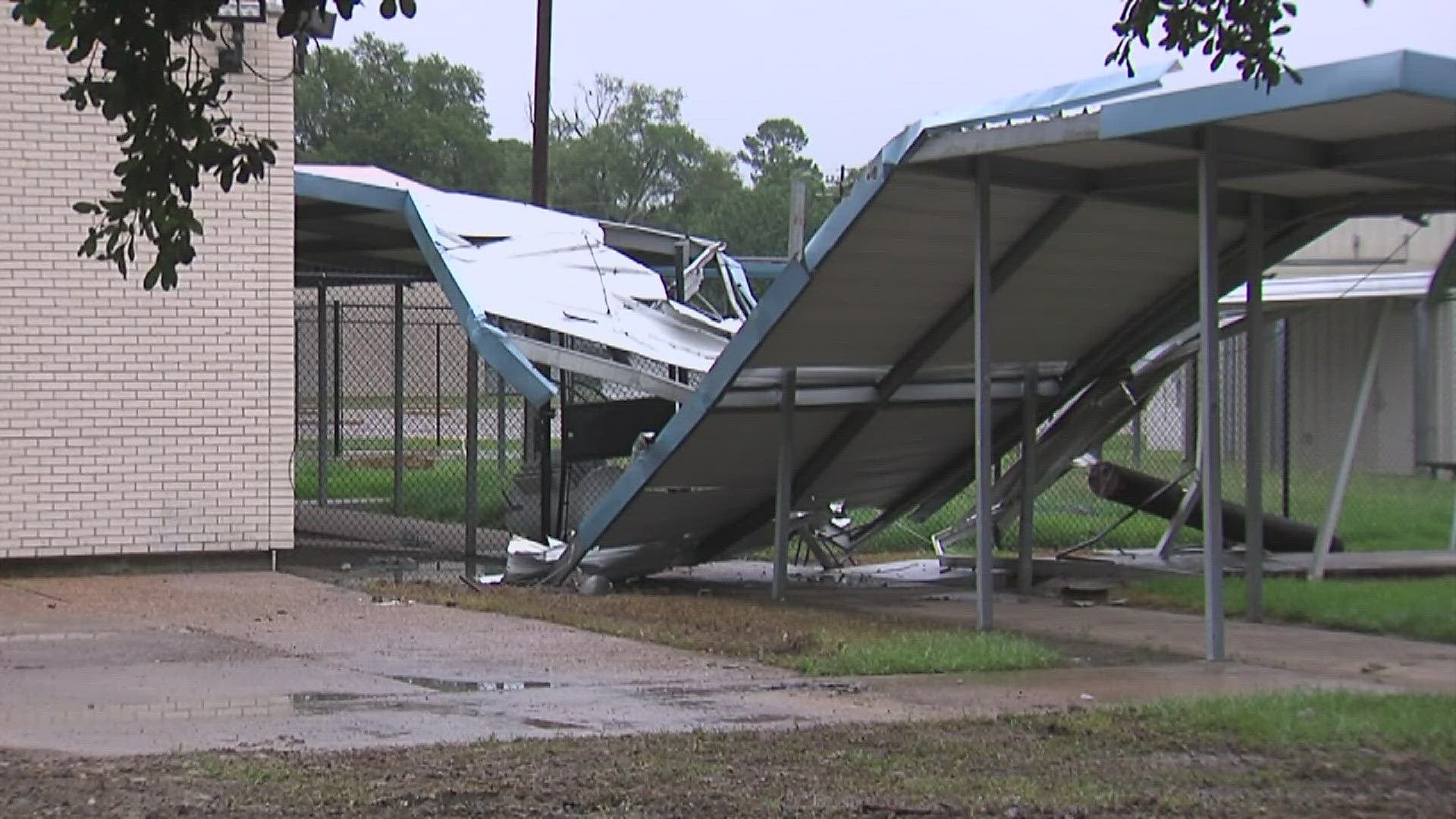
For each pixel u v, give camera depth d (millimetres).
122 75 5316
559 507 14383
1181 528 15750
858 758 6879
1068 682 9305
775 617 12125
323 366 20438
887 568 16125
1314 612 12219
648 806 5918
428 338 31453
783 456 13305
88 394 13969
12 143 13672
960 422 14711
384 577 14094
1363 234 19297
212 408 14359
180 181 5500
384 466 25641
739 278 17703
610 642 10602
